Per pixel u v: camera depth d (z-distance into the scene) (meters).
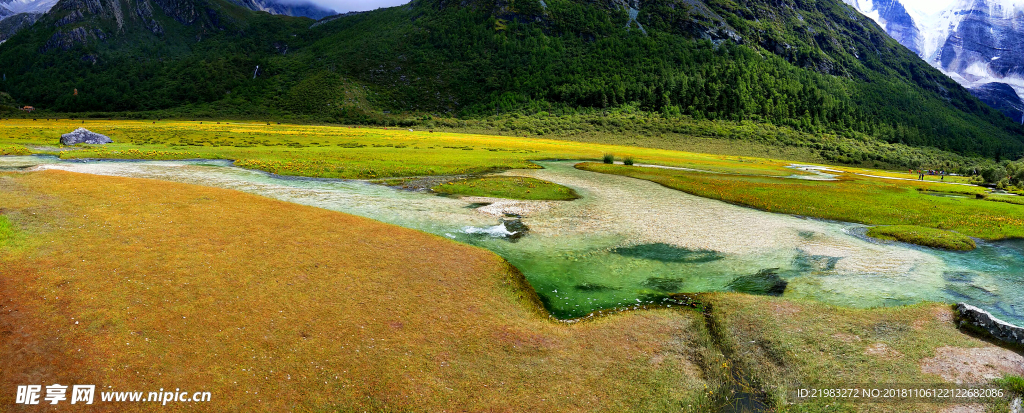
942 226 35.66
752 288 20.81
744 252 26.48
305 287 16.97
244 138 99.44
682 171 74.06
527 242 26.89
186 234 22.25
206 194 32.34
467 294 17.59
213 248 20.44
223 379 11.50
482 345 13.97
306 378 11.82
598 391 12.23
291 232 23.88
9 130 96.81
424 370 12.52
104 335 12.81
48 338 12.44
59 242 19.98
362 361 12.69
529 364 13.20
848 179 80.06
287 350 12.91
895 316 17.36
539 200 41.09
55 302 14.40
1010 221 37.78
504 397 11.70
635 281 21.27
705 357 14.36
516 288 18.92
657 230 30.95
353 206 34.97
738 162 108.31
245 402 10.82
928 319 17.12
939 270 24.22
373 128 182.50
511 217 33.41
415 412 10.96
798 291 20.52
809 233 32.09
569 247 26.20
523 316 16.27
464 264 20.86
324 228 25.14
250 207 29.12
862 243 29.72
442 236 27.28
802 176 81.50
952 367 13.73
